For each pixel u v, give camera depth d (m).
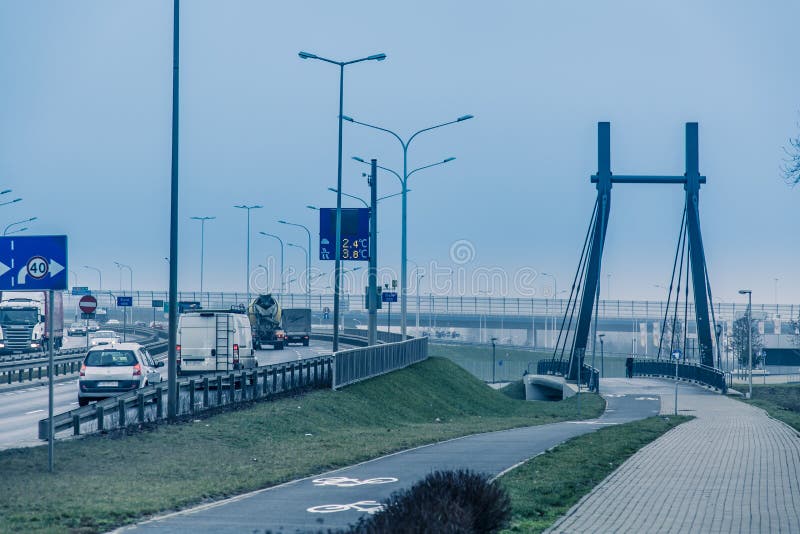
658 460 41.41
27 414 62.03
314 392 70.75
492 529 21.36
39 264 33.97
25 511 27.17
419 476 36.66
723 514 27.20
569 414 88.38
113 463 37.72
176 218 51.78
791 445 48.81
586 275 134.62
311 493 32.38
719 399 109.25
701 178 132.00
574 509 28.08
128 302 182.62
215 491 31.70
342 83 87.69
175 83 52.12
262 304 153.88
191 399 55.50
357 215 101.12
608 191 131.50
